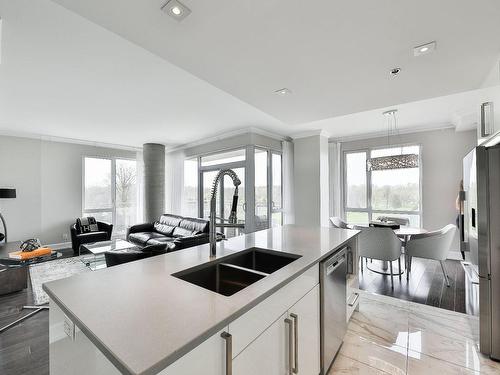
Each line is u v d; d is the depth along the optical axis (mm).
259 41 1526
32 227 5285
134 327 759
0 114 3906
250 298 955
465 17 1298
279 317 1135
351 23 1361
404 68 1842
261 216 5258
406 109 3811
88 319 812
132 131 5086
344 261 1978
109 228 5594
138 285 1115
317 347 1523
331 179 5805
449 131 4633
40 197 5398
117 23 1348
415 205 4996
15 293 3078
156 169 6223
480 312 1915
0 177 4969
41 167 5426
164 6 1219
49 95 3158
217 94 3186
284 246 1856
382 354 1911
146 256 2680
